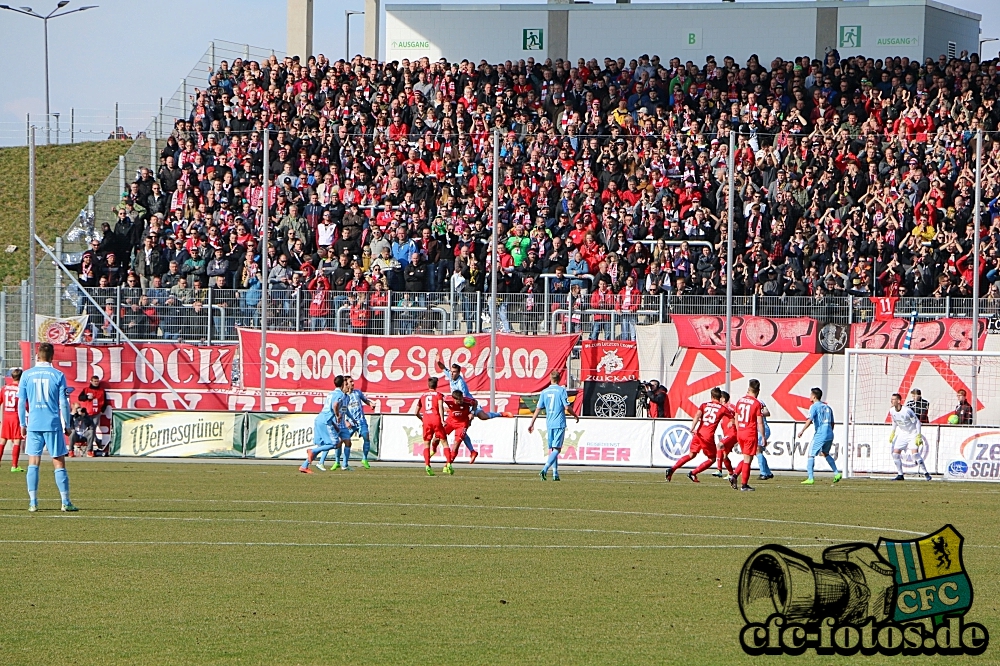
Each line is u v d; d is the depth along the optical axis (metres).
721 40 87.50
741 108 74.69
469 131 74.81
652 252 65.19
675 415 59.72
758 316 59.44
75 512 31.12
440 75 80.44
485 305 61.38
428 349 60.84
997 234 63.84
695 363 59.66
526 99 77.56
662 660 16.53
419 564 23.75
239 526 28.86
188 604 19.72
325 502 34.50
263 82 79.38
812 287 61.75
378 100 77.94
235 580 21.80
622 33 88.31
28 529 27.81
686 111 74.88
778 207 66.06
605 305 60.97
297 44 92.12
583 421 53.81
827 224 65.38
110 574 22.22
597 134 74.38
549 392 44.56
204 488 38.50
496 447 54.38
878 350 50.09
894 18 85.75
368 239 67.19
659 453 53.19
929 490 42.22
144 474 44.69
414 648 17.00
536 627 18.34
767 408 59.22
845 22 86.31
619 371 60.22
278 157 71.88
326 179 70.44
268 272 62.50
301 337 61.12
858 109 74.38
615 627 18.41
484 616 19.05
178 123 75.94
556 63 81.50
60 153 93.62
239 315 62.16
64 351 61.25
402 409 60.91
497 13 89.25
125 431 56.28
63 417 31.05
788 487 42.88
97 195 72.06
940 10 86.62
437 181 70.56
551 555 25.05
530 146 72.50
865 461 51.53
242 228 67.00
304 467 47.41
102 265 66.38
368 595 20.59
